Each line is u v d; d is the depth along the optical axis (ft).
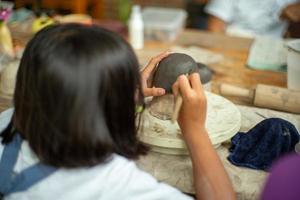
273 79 4.16
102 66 1.75
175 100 2.31
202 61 4.44
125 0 7.59
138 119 2.51
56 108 1.79
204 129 2.28
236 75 4.24
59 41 1.77
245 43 5.12
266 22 6.52
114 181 1.87
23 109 1.96
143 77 2.62
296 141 2.58
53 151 1.89
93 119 1.80
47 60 1.75
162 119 2.70
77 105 1.75
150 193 1.89
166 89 2.62
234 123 2.71
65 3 7.54
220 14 6.57
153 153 2.63
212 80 4.03
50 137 1.86
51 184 1.91
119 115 1.92
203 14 9.25
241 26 6.66
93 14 8.84
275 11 6.43
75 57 1.73
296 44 3.60
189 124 2.26
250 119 3.08
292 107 3.24
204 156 2.17
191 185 2.37
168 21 5.57
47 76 1.74
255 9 6.48
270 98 3.28
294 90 3.35
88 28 1.87
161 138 2.52
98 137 1.83
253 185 2.34
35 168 1.95
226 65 4.49
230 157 2.57
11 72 3.37
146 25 5.31
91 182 1.88
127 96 1.91
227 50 4.94
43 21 4.61
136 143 2.15
